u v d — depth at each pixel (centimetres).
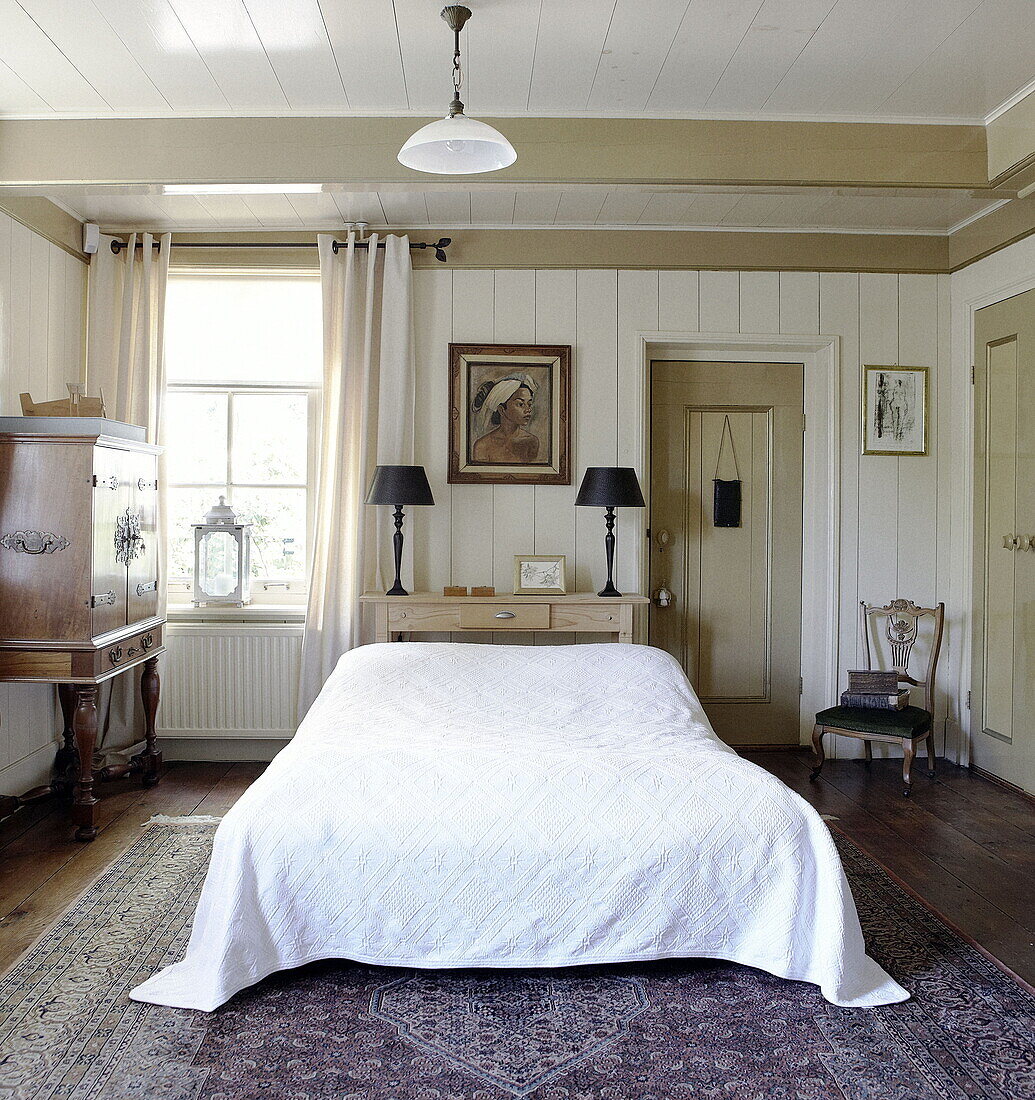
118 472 361
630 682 341
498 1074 200
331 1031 215
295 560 464
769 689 475
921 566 462
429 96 317
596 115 331
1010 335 409
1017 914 284
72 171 332
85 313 441
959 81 307
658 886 235
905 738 402
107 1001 227
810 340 454
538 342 448
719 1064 204
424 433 447
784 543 473
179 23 269
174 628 438
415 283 446
